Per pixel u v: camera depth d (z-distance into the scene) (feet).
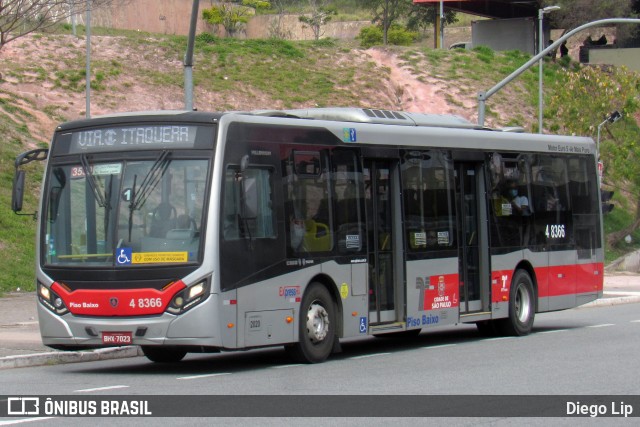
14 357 50.19
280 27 230.68
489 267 62.44
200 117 45.57
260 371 46.55
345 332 51.16
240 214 45.57
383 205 54.90
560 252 69.36
